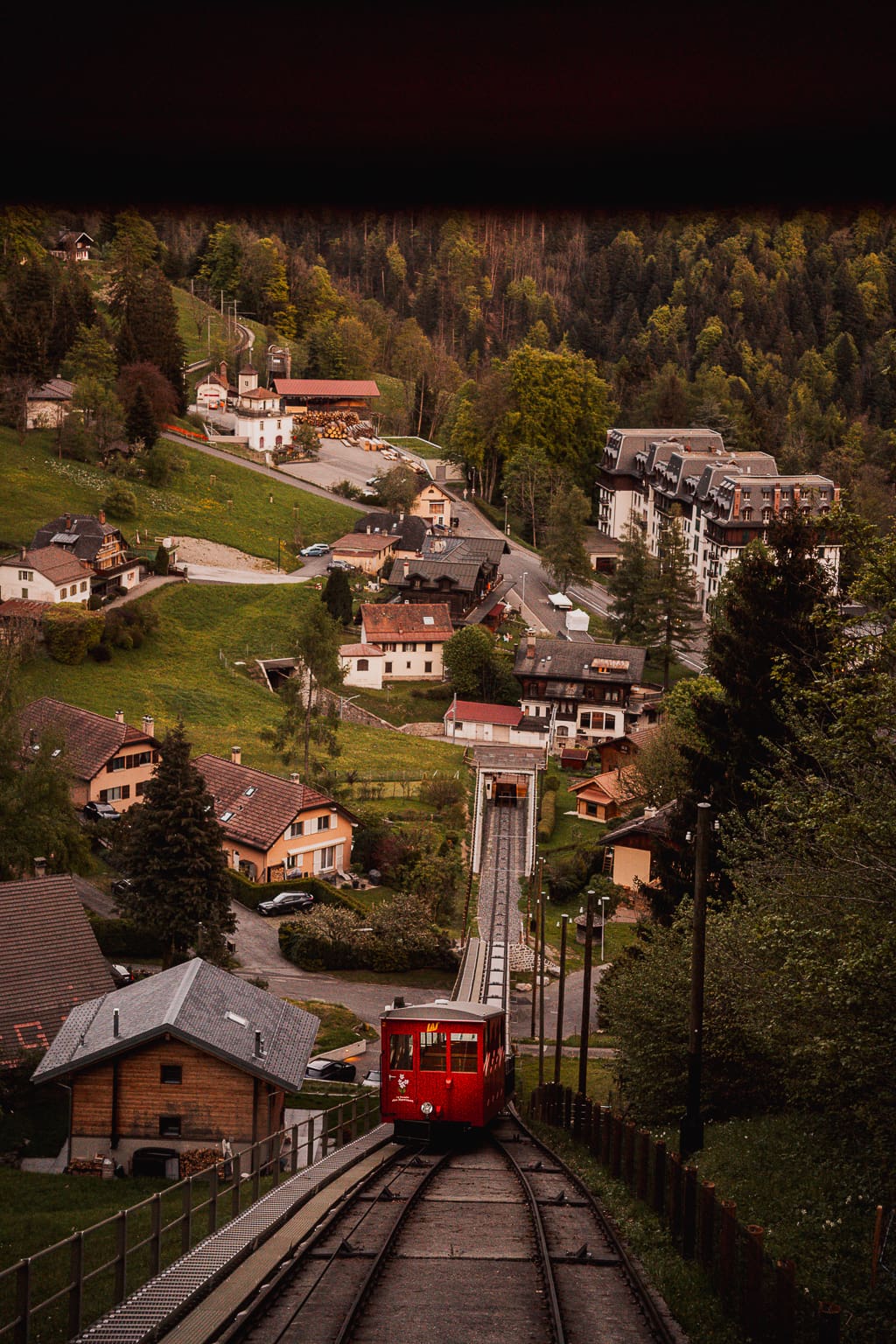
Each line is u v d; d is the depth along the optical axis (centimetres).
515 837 10238
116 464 15862
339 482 18088
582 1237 2223
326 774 10050
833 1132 2744
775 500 15800
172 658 12481
